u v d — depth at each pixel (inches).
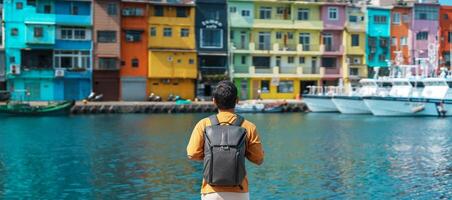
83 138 1451.8
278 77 2864.2
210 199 302.7
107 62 2620.6
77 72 2581.2
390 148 1284.4
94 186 857.5
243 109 2420.0
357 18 3009.4
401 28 3078.2
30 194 806.5
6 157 1125.7
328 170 992.9
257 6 2861.7
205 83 2770.7
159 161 1079.0
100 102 2479.1
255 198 784.9
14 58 2534.5
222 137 296.4
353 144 1357.0
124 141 1391.5
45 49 2564.0
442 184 880.9
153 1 2687.0
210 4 2785.4
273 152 1211.2
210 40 2785.4
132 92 2674.7
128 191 824.9
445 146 1322.6
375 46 3016.7
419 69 2655.0
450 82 2203.5
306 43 2938.0
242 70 2824.8
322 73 2930.6
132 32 2669.8
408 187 858.8
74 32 2596.0
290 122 1987.0
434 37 3102.9
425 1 3161.9
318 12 2952.8
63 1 2571.4
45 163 1056.8
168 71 2696.9
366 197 794.2
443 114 2218.3
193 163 1057.5
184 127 1755.7
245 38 2854.3
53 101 2474.2
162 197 788.0
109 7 2615.7
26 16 2534.5
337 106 2428.6
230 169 294.2
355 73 2992.1
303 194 809.5
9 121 1939.0
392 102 2249.0
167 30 2723.9
